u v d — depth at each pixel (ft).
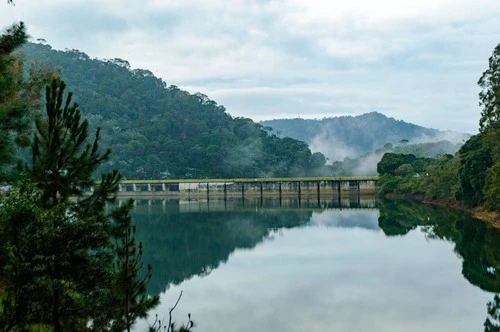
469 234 213.87
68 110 51.75
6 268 41.32
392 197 461.78
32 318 44.47
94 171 53.47
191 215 347.36
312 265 162.30
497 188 233.76
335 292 126.62
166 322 102.01
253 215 339.57
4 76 60.03
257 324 102.37
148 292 130.52
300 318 105.70
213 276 151.12
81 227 44.65
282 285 136.15
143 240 231.09
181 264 172.35
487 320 100.42
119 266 52.85
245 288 134.21
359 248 192.34
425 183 393.50
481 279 134.62
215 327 100.53
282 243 213.25
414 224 258.78
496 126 246.88
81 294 48.14
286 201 481.87
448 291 123.65
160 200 526.16
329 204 425.28
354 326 99.71
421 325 98.84
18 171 50.93
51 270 43.39
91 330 50.16
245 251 196.44
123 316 50.57
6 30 54.75
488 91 248.32
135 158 645.51
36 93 105.91
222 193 590.55
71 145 51.62
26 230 42.29
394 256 172.65
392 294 122.52
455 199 330.75
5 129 58.70
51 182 50.47
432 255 171.53
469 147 337.93
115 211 53.26
